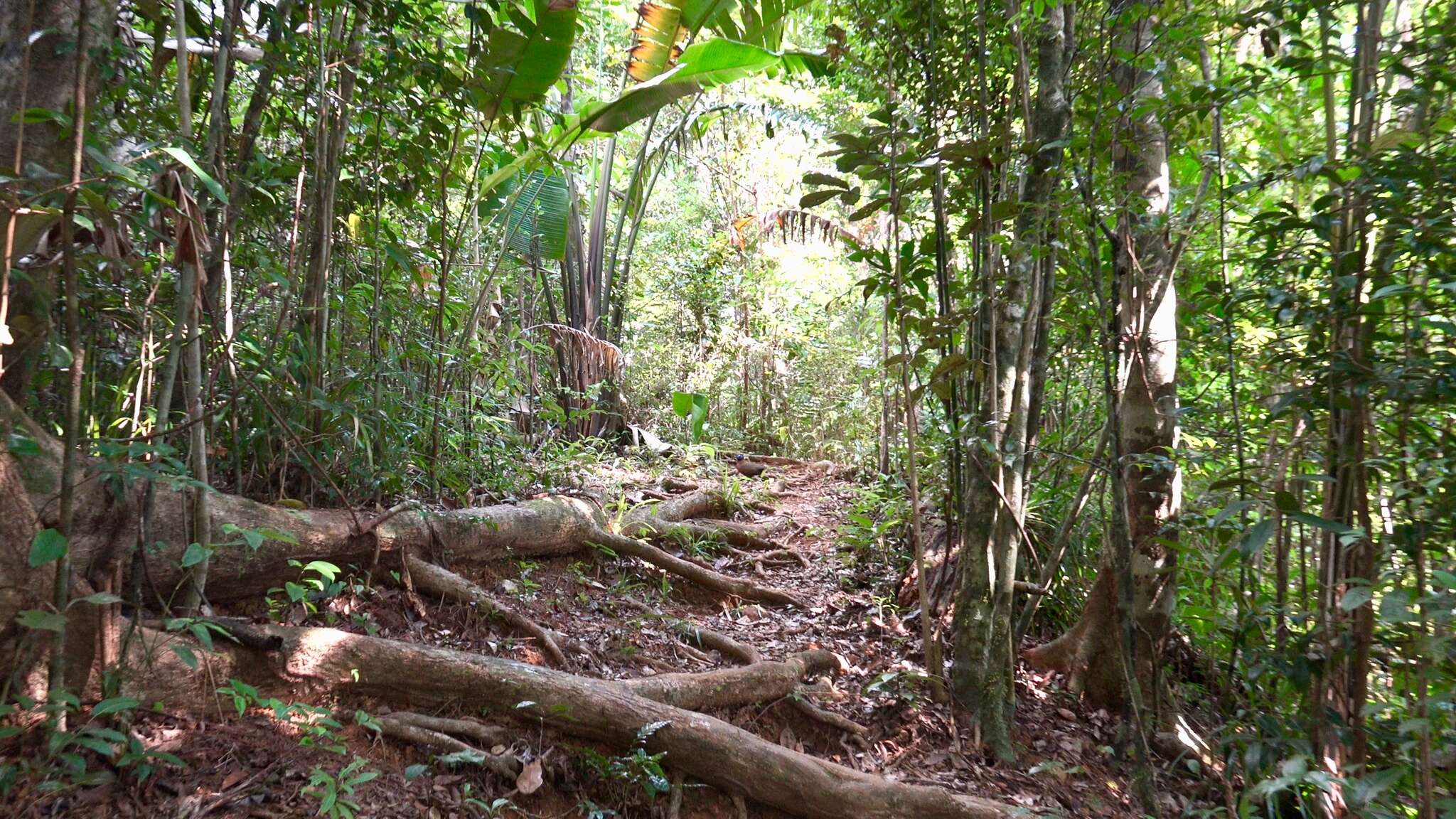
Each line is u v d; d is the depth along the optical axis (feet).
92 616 8.90
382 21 12.87
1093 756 13.61
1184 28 10.75
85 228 8.14
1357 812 8.32
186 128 9.36
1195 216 13.29
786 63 22.33
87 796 8.18
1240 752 10.82
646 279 38.91
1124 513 11.41
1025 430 13.44
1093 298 13.29
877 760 13.10
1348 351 9.15
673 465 28.27
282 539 9.82
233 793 8.77
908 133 12.84
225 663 9.97
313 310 12.44
